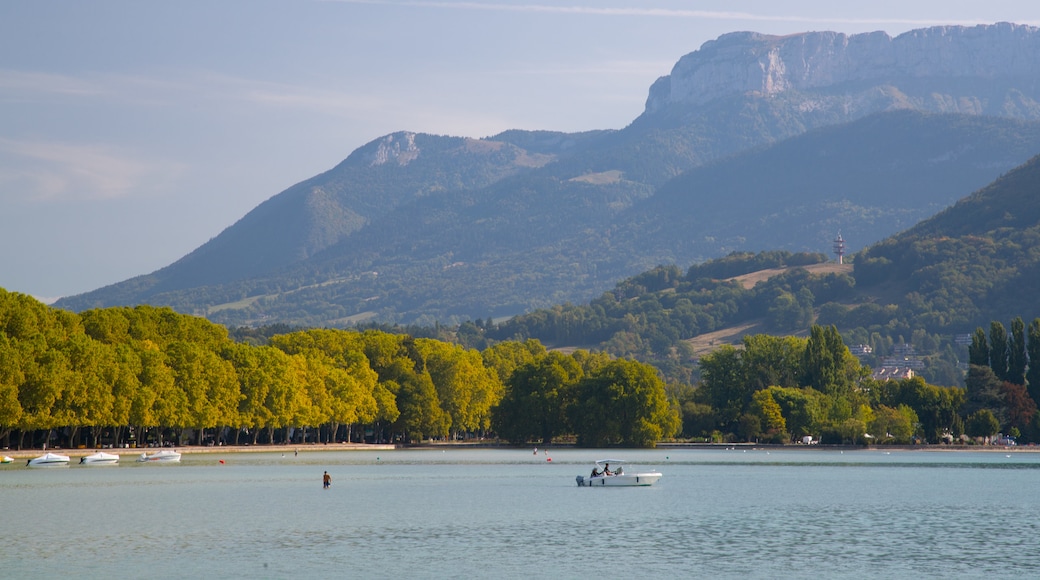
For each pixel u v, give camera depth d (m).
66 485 193.50
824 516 156.38
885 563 118.19
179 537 132.88
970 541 133.25
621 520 150.75
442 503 171.25
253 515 153.62
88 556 119.56
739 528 143.75
